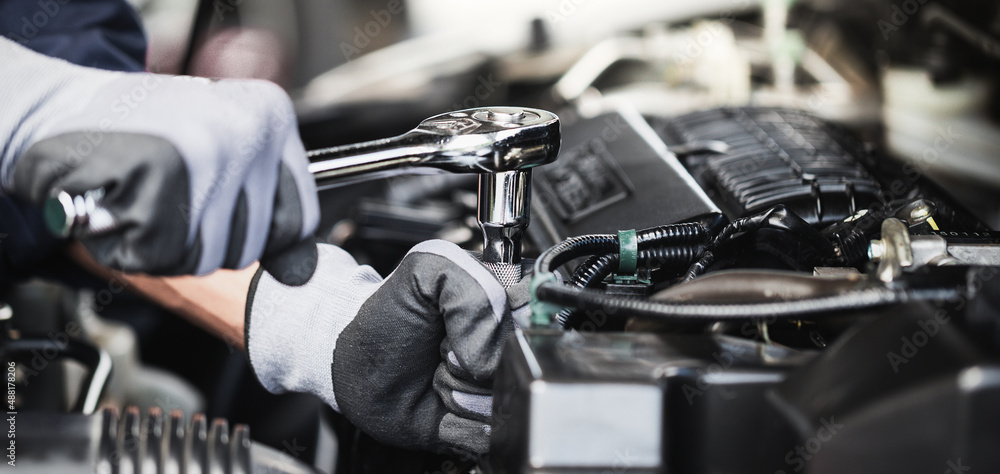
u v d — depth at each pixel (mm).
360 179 618
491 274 641
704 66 1676
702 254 703
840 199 845
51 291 1086
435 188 1598
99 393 859
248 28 2152
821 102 1604
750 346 525
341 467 801
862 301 493
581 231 937
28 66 593
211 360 1422
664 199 883
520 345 515
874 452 427
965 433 403
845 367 450
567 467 454
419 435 693
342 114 1871
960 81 1649
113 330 1201
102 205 506
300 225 586
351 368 682
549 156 626
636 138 1119
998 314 444
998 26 1598
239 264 582
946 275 529
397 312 658
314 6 2244
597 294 523
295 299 730
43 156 529
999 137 1591
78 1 991
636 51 1870
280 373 745
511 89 2014
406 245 1335
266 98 572
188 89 561
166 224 515
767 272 553
